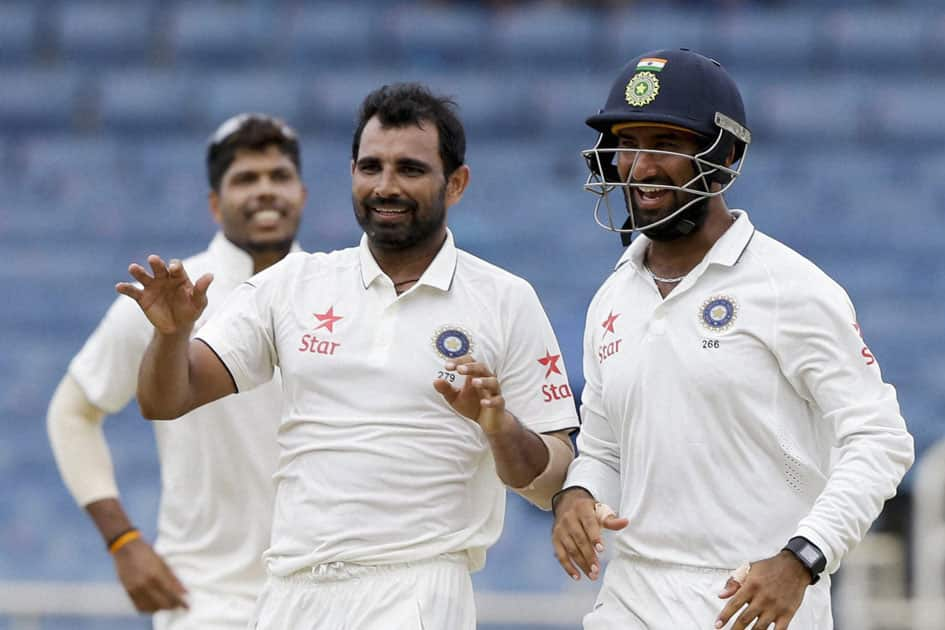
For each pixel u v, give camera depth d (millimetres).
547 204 54969
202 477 19078
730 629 13961
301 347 14938
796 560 13195
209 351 14961
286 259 15617
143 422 45594
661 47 62531
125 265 53812
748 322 14055
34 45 63938
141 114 60812
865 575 28516
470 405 13859
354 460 14602
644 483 14336
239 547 19109
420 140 14898
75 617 25062
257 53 63375
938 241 53500
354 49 63125
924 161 57219
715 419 14070
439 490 14703
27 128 61000
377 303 14992
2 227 55344
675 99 14188
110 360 20234
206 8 64375
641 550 14367
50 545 42719
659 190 14219
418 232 14945
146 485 43625
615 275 15180
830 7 64500
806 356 13898
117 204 56281
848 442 13719
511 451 14039
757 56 62406
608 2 64500
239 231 20578
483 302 15117
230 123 20828
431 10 64438
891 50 62188
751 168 56844
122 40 63844
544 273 51500
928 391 46094
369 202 14930
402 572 14570
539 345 15281
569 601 25328
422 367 14742
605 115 14383
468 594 14992
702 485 14086
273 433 18906
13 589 24938
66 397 20609
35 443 46688
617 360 14562
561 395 15305
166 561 19516
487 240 53094
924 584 26828
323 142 59031
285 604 14820
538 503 15227
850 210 54844
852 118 58875
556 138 59062
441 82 60844
